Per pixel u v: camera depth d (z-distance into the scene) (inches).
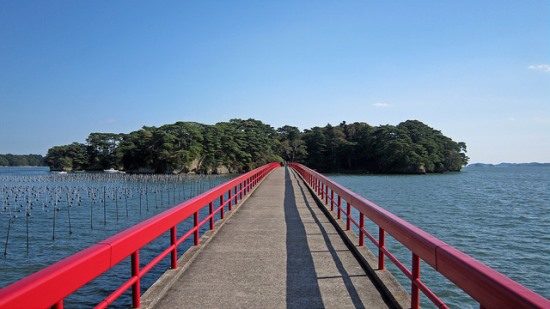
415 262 159.3
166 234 799.1
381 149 4109.3
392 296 189.3
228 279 226.5
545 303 74.1
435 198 1691.7
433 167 4101.9
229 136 3976.4
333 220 416.5
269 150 4308.6
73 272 109.3
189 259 262.7
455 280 110.6
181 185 2527.1
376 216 217.5
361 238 289.4
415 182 2883.9
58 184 2586.1
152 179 2950.3
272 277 229.9
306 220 439.2
